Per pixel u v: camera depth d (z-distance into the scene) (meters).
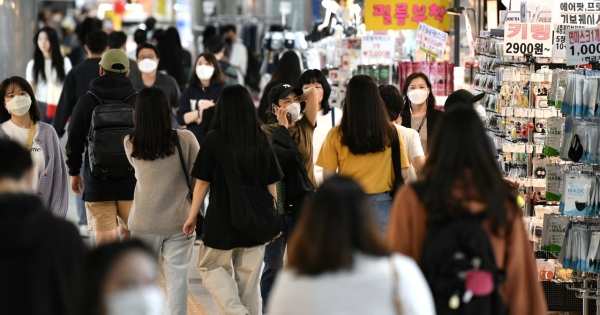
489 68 17.08
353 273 6.46
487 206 7.50
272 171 11.99
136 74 20.30
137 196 12.45
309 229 6.50
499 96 15.95
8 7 28.16
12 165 7.50
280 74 18.67
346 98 11.90
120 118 14.16
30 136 13.43
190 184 12.53
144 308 6.05
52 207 13.66
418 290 6.59
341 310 6.43
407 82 15.11
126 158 14.08
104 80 14.91
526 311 7.75
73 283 6.79
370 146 11.80
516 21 16.88
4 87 13.23
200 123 19.67
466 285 7.17
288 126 13.41
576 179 12.91
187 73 30.23
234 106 11.77
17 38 28.47
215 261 12.05
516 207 7.71
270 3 44.56
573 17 14.94
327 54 25.38
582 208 12.88
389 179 12.04
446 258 7.25
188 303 15.57
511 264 7.64
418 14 21.86
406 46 24.23
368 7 22.00
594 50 13.03
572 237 12.97
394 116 13.61
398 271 6.56
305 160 13.42
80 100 14.85
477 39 17.94
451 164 7.56
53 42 22.84
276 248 13.25
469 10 22.58
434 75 19.52
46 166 13.52
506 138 15.82
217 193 11.89
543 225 13.66
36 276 7.12
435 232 7.45
